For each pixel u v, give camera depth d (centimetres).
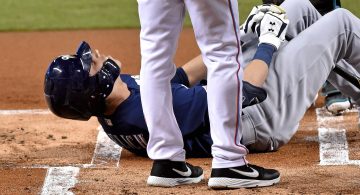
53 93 1412
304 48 1545
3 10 3606
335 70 1619
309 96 1563
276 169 1458
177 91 1434
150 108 1312
